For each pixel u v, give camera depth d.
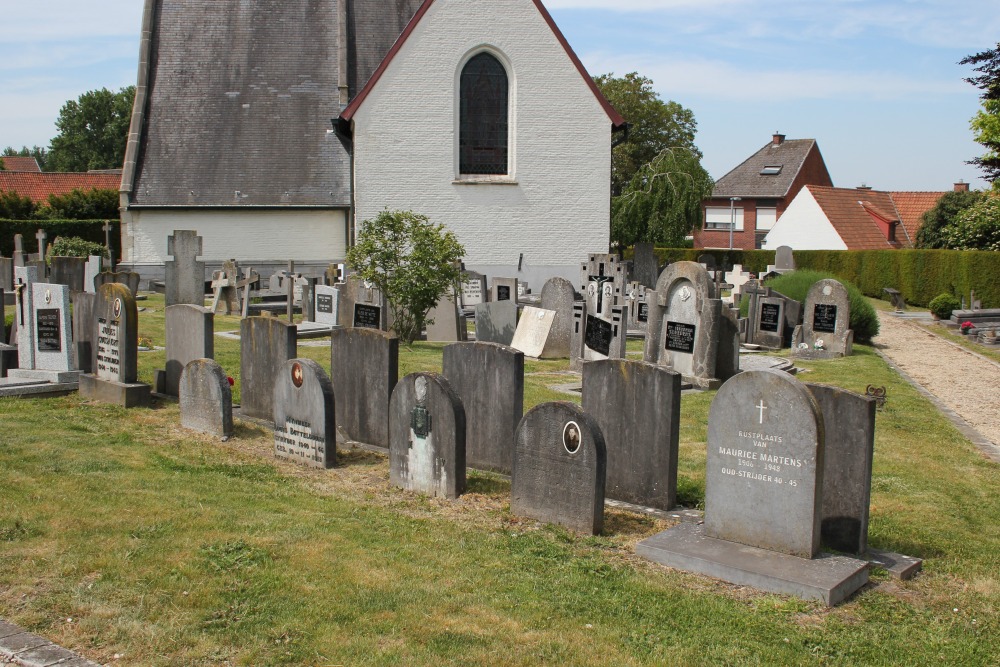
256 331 11.80
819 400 7.49
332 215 33.16
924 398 15.45
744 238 67.94
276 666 5.42
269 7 36.88
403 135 32.38
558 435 7.89
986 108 33.91
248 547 7.20
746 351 20.86
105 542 7.22
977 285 33.62
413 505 8.54
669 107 64.19
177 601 6.21
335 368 11.12
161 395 13.06
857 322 22.83
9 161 87.44
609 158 33.41
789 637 5.93
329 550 7.23
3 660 5.44
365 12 37.38
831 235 52.78
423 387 8.81
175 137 33.62
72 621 5.90
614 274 20.47
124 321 12.35
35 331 13.30
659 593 6.57
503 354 9.68
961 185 56.31
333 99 35.22
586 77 32.94
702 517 8.24
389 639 5.78
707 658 5.64
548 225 33.41
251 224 32.75
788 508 6.97
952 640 6.02
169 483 8.94
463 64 32.56
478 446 10.02
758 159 69.69
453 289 21.83
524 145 33.03
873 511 8.90
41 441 10.27
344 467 9.84
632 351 20.23
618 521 8.18
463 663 5.49
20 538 7.24
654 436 8.44
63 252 32.88
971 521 8.74
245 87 34.97
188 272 25.17
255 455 10.27
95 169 94.44
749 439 7.12
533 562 7.11
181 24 35.97
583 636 5.88
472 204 32.94
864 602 6.54
